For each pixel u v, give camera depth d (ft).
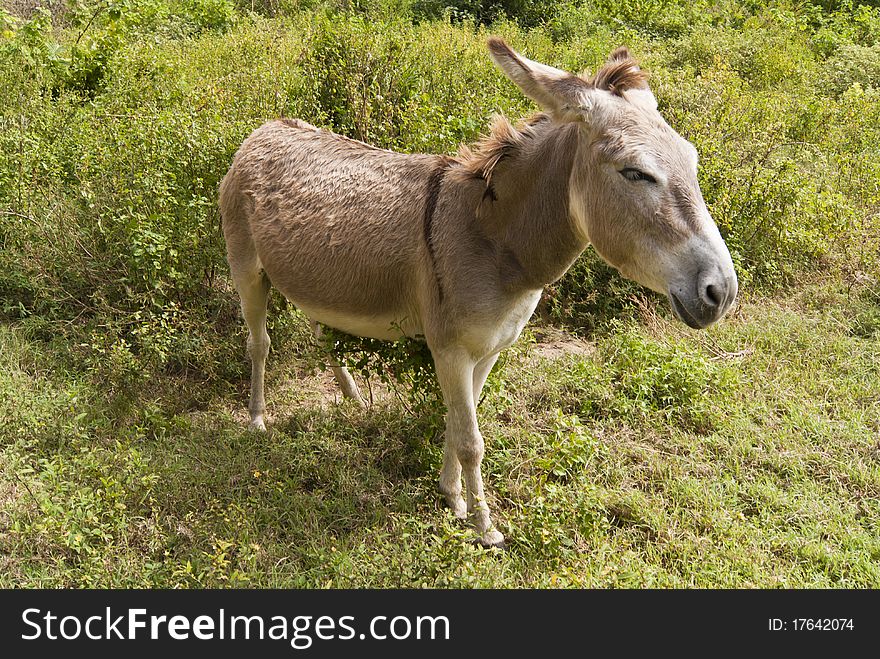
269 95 22.95
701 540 12.76
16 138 20.36
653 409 16.34
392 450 14.84
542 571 12.14
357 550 12.21
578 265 20.08
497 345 12.45
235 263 15.25
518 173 11.42
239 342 17.56
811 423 15.64
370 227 12.76
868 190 25.72
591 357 18.17
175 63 30.42
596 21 46.96
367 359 14.69
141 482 12.73
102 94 26.89
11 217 18.98
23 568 11.51
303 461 14.16
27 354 16.67
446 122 18.69
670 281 9.68
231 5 44.50
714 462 14.93
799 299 20.72
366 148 13.87
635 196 9.82
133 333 16.48
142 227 17.08
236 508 12.71
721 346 18.54
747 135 26.07
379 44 25.02
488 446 14.90
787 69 40.45
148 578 11.48
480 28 42.19
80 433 14.17
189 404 16.31
